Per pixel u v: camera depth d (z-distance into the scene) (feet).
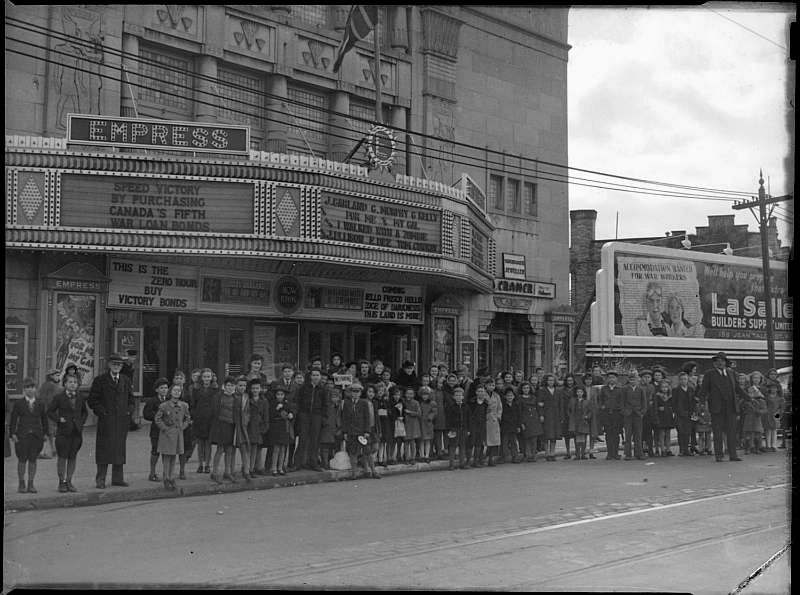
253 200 67.15
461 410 59.72
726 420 64.75
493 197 104.53
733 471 57.47
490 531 33.73
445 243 79.77
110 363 44.24
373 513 38.40
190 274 74.38
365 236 73.41
